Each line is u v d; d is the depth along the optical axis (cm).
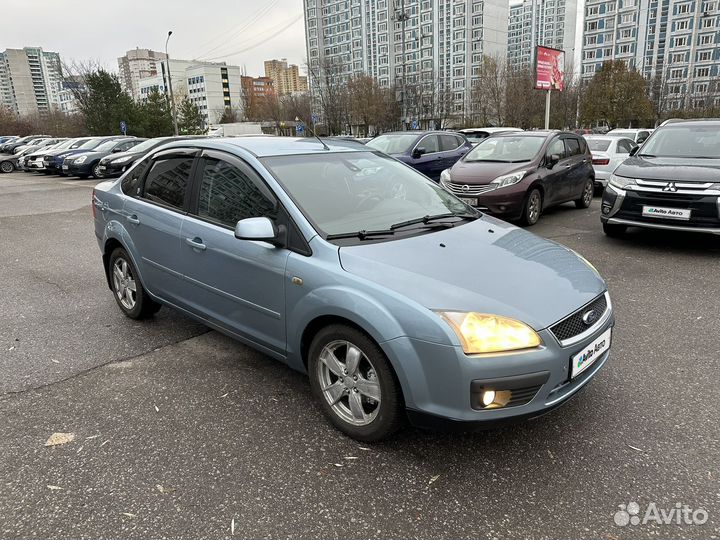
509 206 813
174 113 3941
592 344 271
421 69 9750
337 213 319
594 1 9094
